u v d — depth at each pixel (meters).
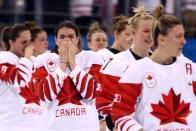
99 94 9.62
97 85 9.71
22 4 24.44
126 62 9.20
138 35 8.66
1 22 24.34
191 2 25.00
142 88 6.66
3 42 12.00
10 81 11.14
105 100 9.46
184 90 6.71
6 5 24.36
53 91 8.81
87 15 24.56
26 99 11.52
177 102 6.65
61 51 9.08
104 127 9.71
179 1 24.41
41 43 14.88
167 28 6.64
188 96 6.73
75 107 9.08
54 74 8.88
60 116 9.00
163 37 6.71
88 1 24.50
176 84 6.67
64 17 25.02
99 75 9.75
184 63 6.88
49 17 24.73
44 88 8.84
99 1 24.08
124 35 11.63
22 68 11.20
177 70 6.76
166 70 6.71
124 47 11.74
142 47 8.90
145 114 6.64
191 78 6.81
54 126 8.97
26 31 11.80
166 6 24.00
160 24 6.73
